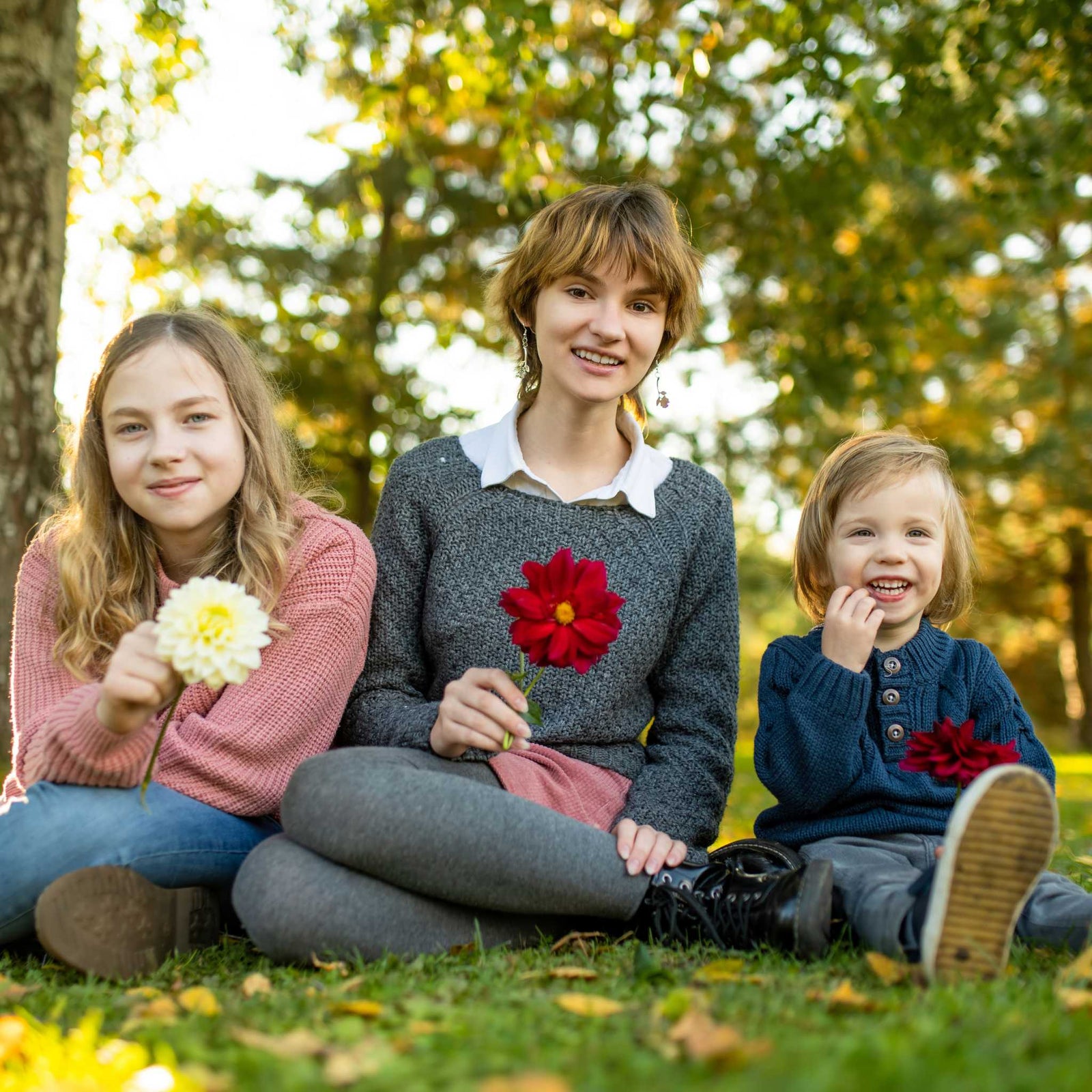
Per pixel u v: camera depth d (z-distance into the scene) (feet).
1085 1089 3.75
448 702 7.23
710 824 8.18
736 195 28.40
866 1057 4.06
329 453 39.17
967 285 47.24
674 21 24.29
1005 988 5.34
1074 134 23.70
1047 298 50.47
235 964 6.69
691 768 8.21
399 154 36.27
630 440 9.04
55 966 6.51
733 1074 4.06
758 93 27.09
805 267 28.07
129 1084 4.06
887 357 27.89
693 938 6.89
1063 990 5.10
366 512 39.55
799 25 21.94
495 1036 4.63
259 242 37.78
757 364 30.68
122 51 23.56
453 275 39.04
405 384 38.70
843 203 26.63
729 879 6.95
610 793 8.02
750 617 59.77
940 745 6.86
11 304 16.08
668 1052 4.30
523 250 8.67
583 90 23.72
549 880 6.65
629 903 6.97
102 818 6.83
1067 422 50.29
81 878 6.14
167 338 7.82
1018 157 23.68
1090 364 50.24
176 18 22.45
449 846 6.45
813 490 9.29
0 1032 4.66
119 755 6.77
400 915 6.51
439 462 8.84
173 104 24.04
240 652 6.04
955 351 46.24
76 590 7.71
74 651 7.66
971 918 5.59
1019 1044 4.25
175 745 7.27
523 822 6.65
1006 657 65.36
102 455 7.98
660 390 9.53
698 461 33.09
